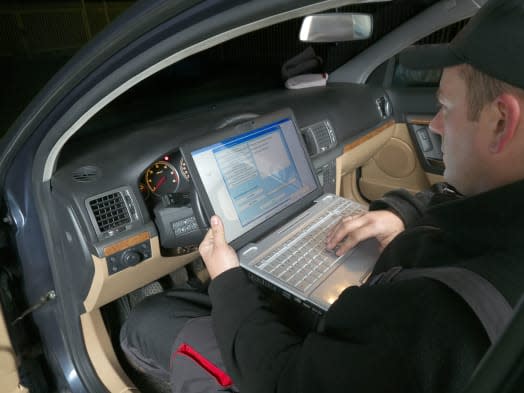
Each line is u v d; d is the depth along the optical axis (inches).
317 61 92.6
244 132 48.9
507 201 17.6
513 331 9.8
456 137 21.4
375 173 92.6
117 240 45.5
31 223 47.4
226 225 43.6
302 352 22.7
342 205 55.0
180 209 51.8
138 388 59.0
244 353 27.5
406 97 81.9
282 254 44.3
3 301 46.6
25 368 52.0
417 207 43.9
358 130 74.9
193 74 264.1
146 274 52.4
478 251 19.0
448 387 16.6
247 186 47.2
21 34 376.2
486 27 17.9
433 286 18.5
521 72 16.6
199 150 43.6
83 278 47.4
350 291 23.2
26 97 225.6
